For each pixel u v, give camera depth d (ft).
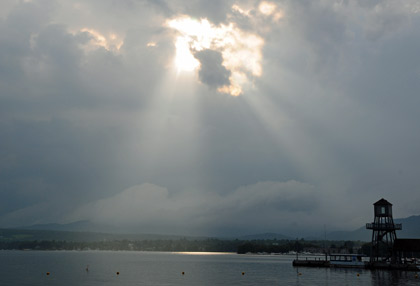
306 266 655.76
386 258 520.42
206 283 388.78
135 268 631.56
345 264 593.83
